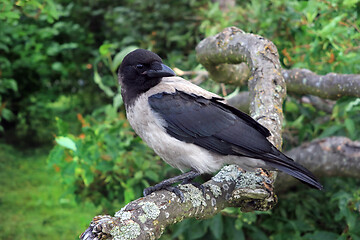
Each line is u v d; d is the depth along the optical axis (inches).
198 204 181.2
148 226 162.4
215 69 307.0
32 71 613.3
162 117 216.7
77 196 356.8
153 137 221.6
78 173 322.3
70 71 608.1
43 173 641.0
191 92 220.8
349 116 325.1
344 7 307.7
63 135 308.7
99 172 338.6
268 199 189.8
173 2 563.2
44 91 648.4
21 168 655.8
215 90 356.5
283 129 331.3
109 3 624.4
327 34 303.3
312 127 340.5
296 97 338.6
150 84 226.2
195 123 214.4
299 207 328.8
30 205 552.7
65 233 485.4
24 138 745.6
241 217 300.8
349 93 268.8
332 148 313.0
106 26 627.5
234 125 211.3
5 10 289.7
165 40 538.9
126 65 227.8
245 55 249.9
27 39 520.1
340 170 313.0
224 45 266.4
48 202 558.3
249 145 203.8
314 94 288.5
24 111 667.4
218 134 211.8
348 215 280.1
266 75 233.8
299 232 316.2
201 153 215.3
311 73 289.7
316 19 331.3
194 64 387.2
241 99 361.7
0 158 680.4
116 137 338.6
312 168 318.3
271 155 200.1
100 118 373.1
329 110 349.7
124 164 332.2
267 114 223.6
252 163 207.0
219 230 306.7
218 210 188.1
